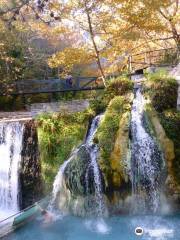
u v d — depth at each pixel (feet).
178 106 33.19
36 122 36.14
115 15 51.44
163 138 30.78
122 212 29.32
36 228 27.37
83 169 30.32
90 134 34.24
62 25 53.42
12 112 59.41
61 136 33.94
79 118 34.88
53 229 27.07
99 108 35.76
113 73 63.82
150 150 30.60
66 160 32.63
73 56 53.26
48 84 66.95
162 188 30.01
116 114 32.24
